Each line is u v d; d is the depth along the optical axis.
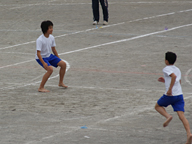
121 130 21.25
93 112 24.89
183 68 38.81
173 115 24.16
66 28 63.09
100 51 47.91
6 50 49.38
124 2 91.44
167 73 19.98
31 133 20.81
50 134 20.62
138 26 63.31
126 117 23.72
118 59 43.50
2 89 31.30
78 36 57.06
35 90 31.03
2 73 37.34
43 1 95.38
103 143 19.20
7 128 21.72
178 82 20.27
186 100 27.44
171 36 55.72
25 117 23.91
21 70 38.75
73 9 82.62
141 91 30.50
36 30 62.44
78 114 24.47
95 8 64.50
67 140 19.64
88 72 37.62
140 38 54.91
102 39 54.88
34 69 39.25
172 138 19.97
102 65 40.69
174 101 20.22
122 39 54.50
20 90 31.00
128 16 72.75
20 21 70.69
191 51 46.88
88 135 20.42
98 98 28.45
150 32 58.62
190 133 18.95
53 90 31.00
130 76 35.91
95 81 34.06
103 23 65.06
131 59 43.34
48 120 23.25
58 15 75.94
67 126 22.05
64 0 96.44
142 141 19.50
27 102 27.45
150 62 41.78
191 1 89.56
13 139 19.80
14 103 27.17
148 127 21.78
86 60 43.22
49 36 30.72
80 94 29.69
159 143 19.22
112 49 48.94
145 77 35.50
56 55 31.73
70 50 48.88
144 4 87.56
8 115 24.33
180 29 60.34
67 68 39.44
